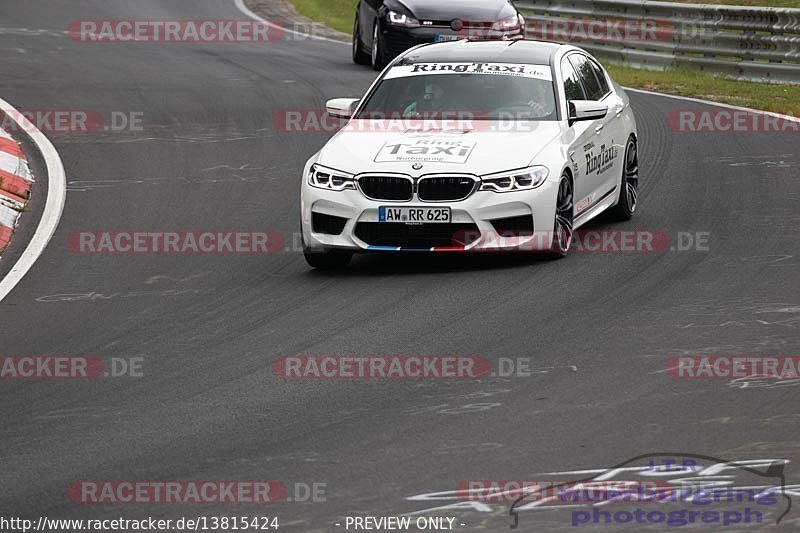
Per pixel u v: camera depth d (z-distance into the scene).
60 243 40.31
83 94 67.31
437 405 24.08
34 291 34.78
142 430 23.28
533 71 39.22
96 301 33.53
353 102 39.22
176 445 22.38
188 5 110.00
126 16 101.75
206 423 23.53
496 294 32.44
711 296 31.50
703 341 27.69
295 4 113.69
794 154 51.41
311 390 25.31
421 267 36.09
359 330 29.69
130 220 43.31
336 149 36.56
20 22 96.00
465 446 21.78
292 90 68.19
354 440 22.28
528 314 30.44
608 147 40.22
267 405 24.47
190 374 26.77
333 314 31.27
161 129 59.00
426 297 32.47
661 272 34.12
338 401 24.55
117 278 36.00
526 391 24.73
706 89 70.12
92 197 46.72
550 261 35.88
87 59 79.25
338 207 35.28
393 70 40.12
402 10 73.88
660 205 43.34
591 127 38.88
